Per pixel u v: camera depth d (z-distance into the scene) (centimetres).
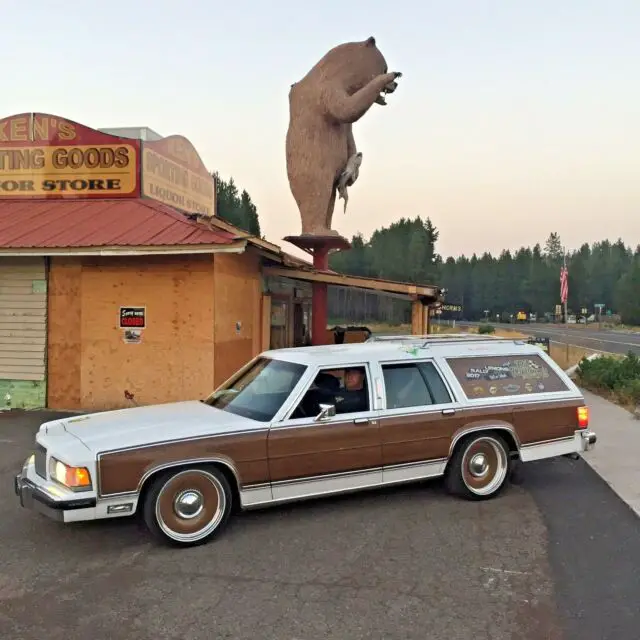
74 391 1094
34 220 1139
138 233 1043
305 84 1405
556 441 632
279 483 516
